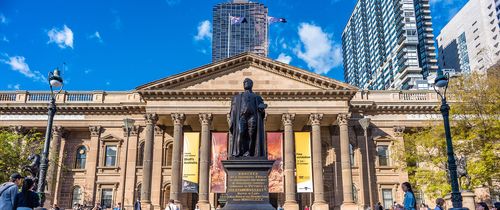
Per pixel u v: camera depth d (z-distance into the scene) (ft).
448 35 549.13
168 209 111.86
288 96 160.66
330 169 174.70
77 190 176.14
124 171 172.04
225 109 159.02
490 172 121.39
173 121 159.94
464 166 118.62
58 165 167.43
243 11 653.71
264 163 48.29
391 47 521.65
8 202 38.68
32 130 171.63
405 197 51.96
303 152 155.94
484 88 127.75
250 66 166.61
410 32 494.18
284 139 160.35
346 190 151.53
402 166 161.68
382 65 549.54
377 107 179.83
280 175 151.84
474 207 96.94
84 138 183.62
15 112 178.19
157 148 174.09
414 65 479.41
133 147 176.14
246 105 50.85
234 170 48.19
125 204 168.25
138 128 178.40
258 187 47.62
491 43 453.17
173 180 149.69
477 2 483.10
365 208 162.61
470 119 127.54
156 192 166.91
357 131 178.70
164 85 161.17
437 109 157.48
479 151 127.44
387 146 178.91
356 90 159.94
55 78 73.77
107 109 180.04
